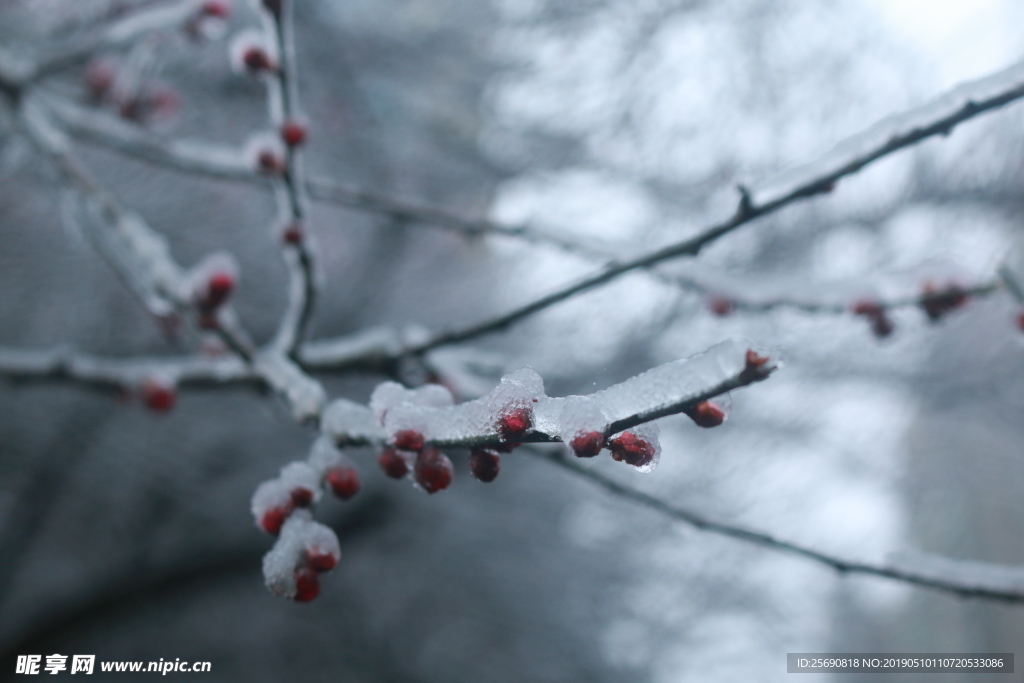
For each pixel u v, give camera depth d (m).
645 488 1.86
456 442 0.93
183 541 5.79
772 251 5.78
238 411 5.97
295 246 1.95
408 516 6.35
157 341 5.64
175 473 5.88
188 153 2.86
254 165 1.97
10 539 5.49
